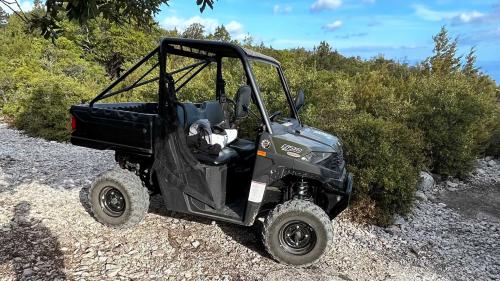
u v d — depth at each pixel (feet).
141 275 10.93
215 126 14.55
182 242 13.17
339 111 26.71
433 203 22.44
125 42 57.00
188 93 26.43
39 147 27.53
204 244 13.19
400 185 17.42
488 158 33.78
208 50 13.23
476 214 21.07
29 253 11.46
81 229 13.41
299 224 11.98
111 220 13.56
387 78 38.47
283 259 12.12
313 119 22.31
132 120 13.21
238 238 13.84
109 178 13.43
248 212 12.27
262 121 12.17
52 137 30.83
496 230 18.66
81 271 10.78
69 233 13.02
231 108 16.57
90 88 38.55
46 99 32.27
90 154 25.36
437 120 26.71
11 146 27.20
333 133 19.44
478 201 23.48
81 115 13.98
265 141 11.95
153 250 12.42
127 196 13.33
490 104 31.01
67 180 18.72
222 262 12.12
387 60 53.88
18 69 41.86
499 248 16.37
